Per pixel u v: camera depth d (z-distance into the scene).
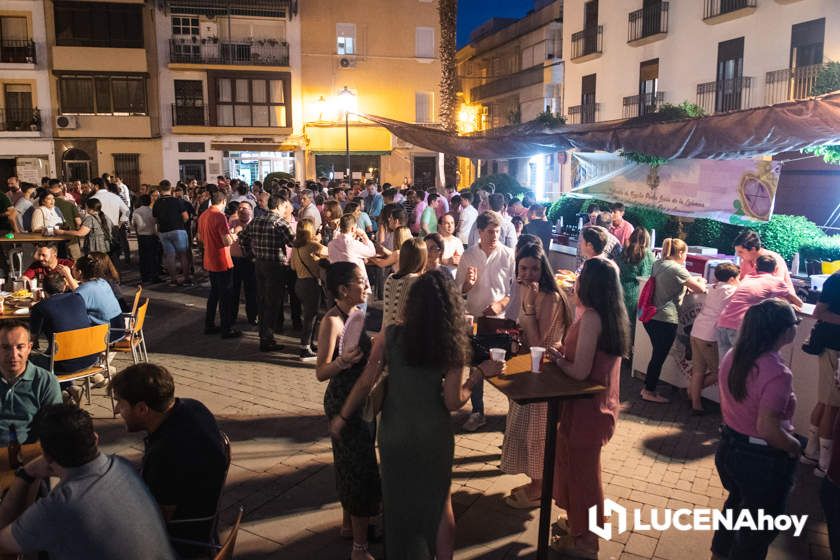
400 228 7.65
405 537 3.42
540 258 4.53
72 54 29.41
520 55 40.09
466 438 5.87
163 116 31.08
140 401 3.05
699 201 9.84
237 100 32.06
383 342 3.47
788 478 3.37
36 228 11.98
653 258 7.80
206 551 3.15
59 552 2.47
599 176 12.02
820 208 16.34
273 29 32.38
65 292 6.70
